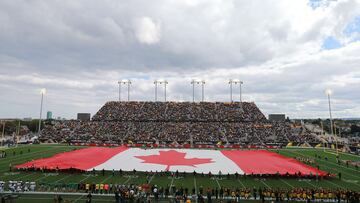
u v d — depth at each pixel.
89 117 133.50
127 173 47.91
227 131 102.38
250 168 49.94
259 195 35.56
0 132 156.38
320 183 42.66
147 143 92.62
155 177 45.59
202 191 36.62
